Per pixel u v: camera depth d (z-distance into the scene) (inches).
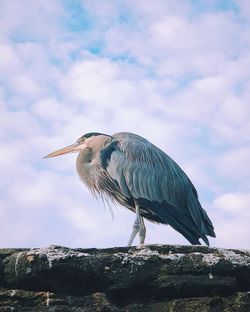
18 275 249.4
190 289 254.2
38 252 249.8
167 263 255.6
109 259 252.8
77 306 250.1
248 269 259.6
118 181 389.1
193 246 264.7
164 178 386.0
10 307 244.8
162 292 255.3
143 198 383.6
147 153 392.5
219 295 257.6
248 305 257.4
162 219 383.9
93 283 253.0
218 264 255.8
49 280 250.7
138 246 263.3
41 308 246.4
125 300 255.9
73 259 249.0
